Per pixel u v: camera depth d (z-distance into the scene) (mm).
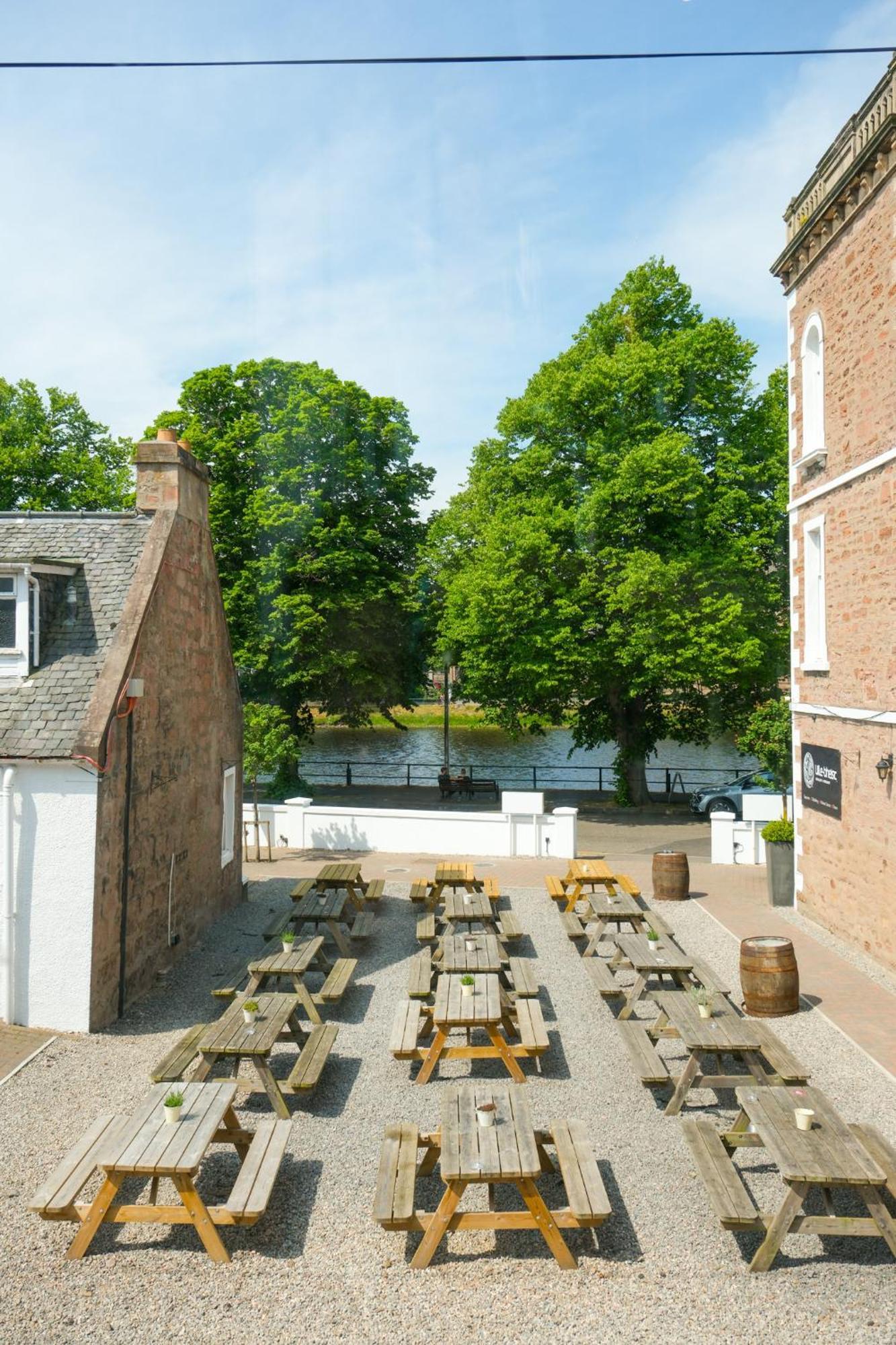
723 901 17453
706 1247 6480
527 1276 6199
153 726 12867
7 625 11844
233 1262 6363
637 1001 11008
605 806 31109
